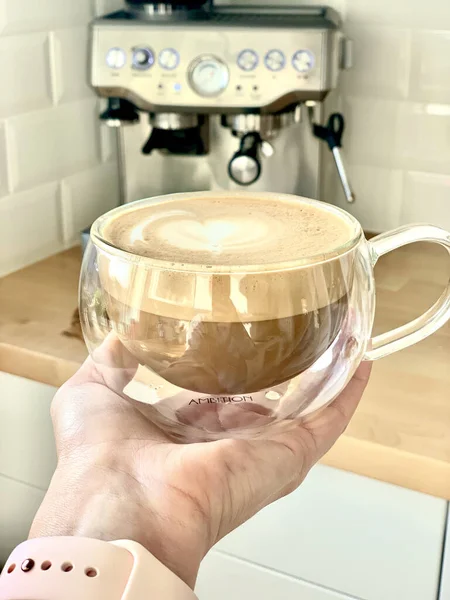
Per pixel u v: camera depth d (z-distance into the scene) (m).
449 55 0.89
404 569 0.59
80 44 0.94
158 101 0.80
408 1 0.89
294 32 0.77
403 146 0.95
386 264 0.88
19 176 0.87
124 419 0.46
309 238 0.38
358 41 0.93
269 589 0.66
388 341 0.49
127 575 0.33
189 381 0.37
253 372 0.36
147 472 0.40
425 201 0.97
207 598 0.70
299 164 0.91
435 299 0.77
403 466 0.53
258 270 0.33
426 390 0.60
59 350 0.68
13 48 0.82
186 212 0.42
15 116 0.84
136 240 0.38
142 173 0.96
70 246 0.98
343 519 0.60
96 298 0.42
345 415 0.48
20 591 0.32
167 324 0.35
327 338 0.38
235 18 0.83
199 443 0.42
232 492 0.39
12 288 0.83
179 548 0.37
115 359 0.44
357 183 1.00
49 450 0.74
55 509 0.39
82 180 0.99
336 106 0.97
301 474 0.44
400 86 0.93
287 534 0.63
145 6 0.84
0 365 0.70
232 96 0.79
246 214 0.42
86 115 0.97
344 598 0.63
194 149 0.89
